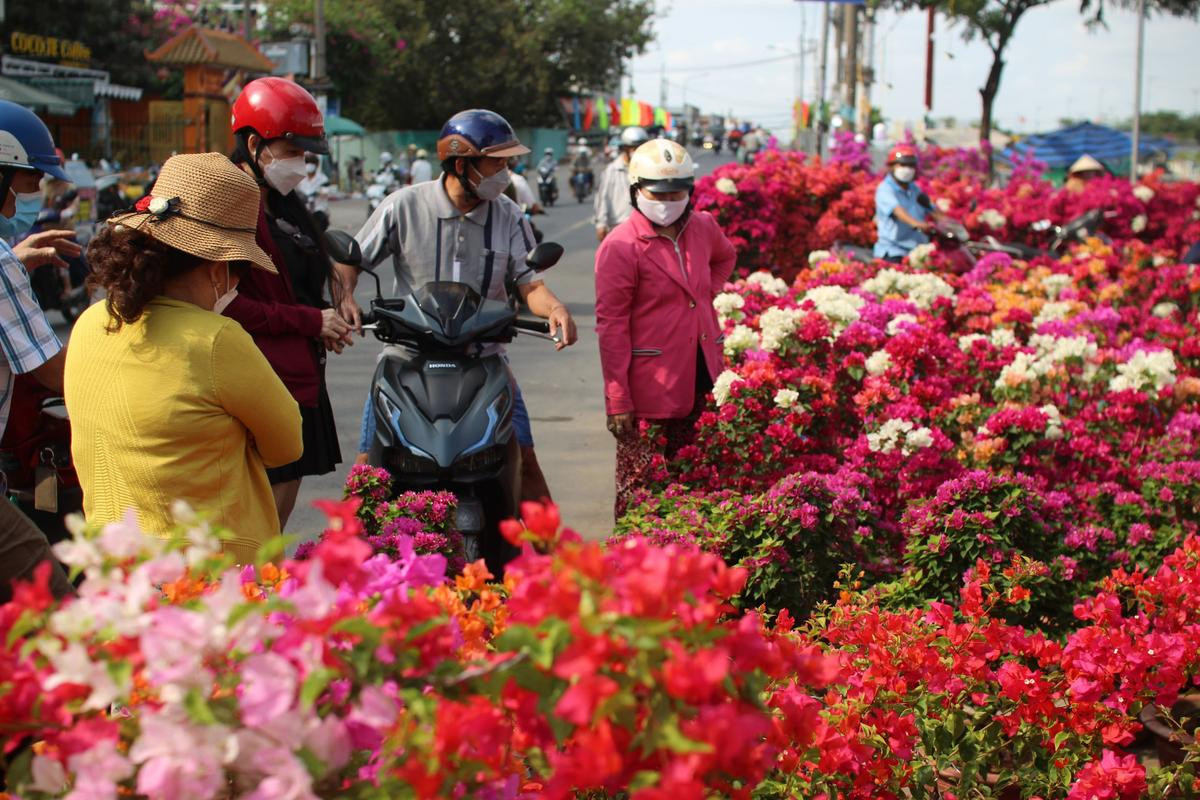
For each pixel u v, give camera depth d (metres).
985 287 11.77
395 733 2.08
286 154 5.09
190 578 2.29
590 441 9.57
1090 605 4.52
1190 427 6.75
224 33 37.19
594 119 77.31
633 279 6.25
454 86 61.03
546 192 42.31
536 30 63.31
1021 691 3.95
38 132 5.04
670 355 6.31
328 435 5.40
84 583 2.20
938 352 7.01
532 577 2.11
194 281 3.52
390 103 61.50
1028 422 6.34
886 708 3.88
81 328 3.58
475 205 5.85
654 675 1.96
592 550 2.00
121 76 42.59
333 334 5.00
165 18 45.53
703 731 1.91
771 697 3.24
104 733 1.97
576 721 1.91
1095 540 5.71
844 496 5.46
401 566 2.48
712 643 2.04
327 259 5.44
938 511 5.51
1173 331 9.41
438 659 2.12
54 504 4.57
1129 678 4.01
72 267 14.98
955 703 4.02
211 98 36.62
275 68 40.19
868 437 6.22
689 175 6.17
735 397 6.27
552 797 1.95
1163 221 18.44
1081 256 13.08
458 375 5.51
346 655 2.10
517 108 64.50
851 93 34.12
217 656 2.06
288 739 1.97
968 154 24.92
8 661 2.04
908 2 28.28
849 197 16.06
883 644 4.04
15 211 4.94
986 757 3.98
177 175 3.48
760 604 5.29
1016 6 26.45
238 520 3.54
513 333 5.71
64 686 2.00
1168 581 4.48
